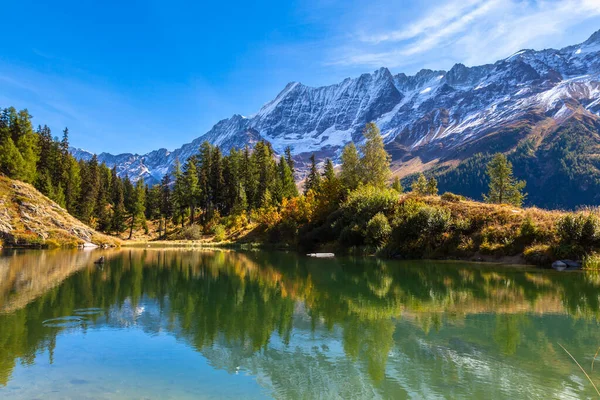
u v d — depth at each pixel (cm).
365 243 3781
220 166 9256
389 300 1403
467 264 2567
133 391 625
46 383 655
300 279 2033
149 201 11375
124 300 1414
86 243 5541
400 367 734
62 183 8125
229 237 7344
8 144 6381
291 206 6041
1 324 1048
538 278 1872
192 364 755
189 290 1664
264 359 785
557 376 682
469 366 736
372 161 5781
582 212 2434
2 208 5156
